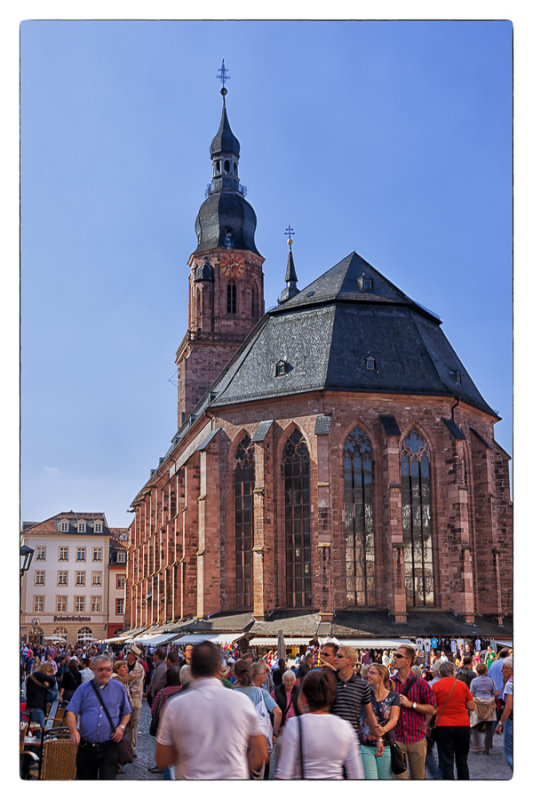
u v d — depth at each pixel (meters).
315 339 76.25
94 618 169.38
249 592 73.62
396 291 81.25
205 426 84.94
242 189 120.38
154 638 79.25
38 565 169.38
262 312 118.06
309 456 71.19
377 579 69.19
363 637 65.44
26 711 29.56
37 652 98.06
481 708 30.81
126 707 20.25
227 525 75.19
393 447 69.25
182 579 85.44
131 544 143.25
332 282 81.00
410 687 20.38
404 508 71.25
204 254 117.12
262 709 21.25
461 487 70.75
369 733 18.16
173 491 96.38
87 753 19.84
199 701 12.84
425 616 68.75
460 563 69.62
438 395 72.44
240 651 68.50
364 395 71.50
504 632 69.25
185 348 117.12
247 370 77.94
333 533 69.19
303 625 67.00
